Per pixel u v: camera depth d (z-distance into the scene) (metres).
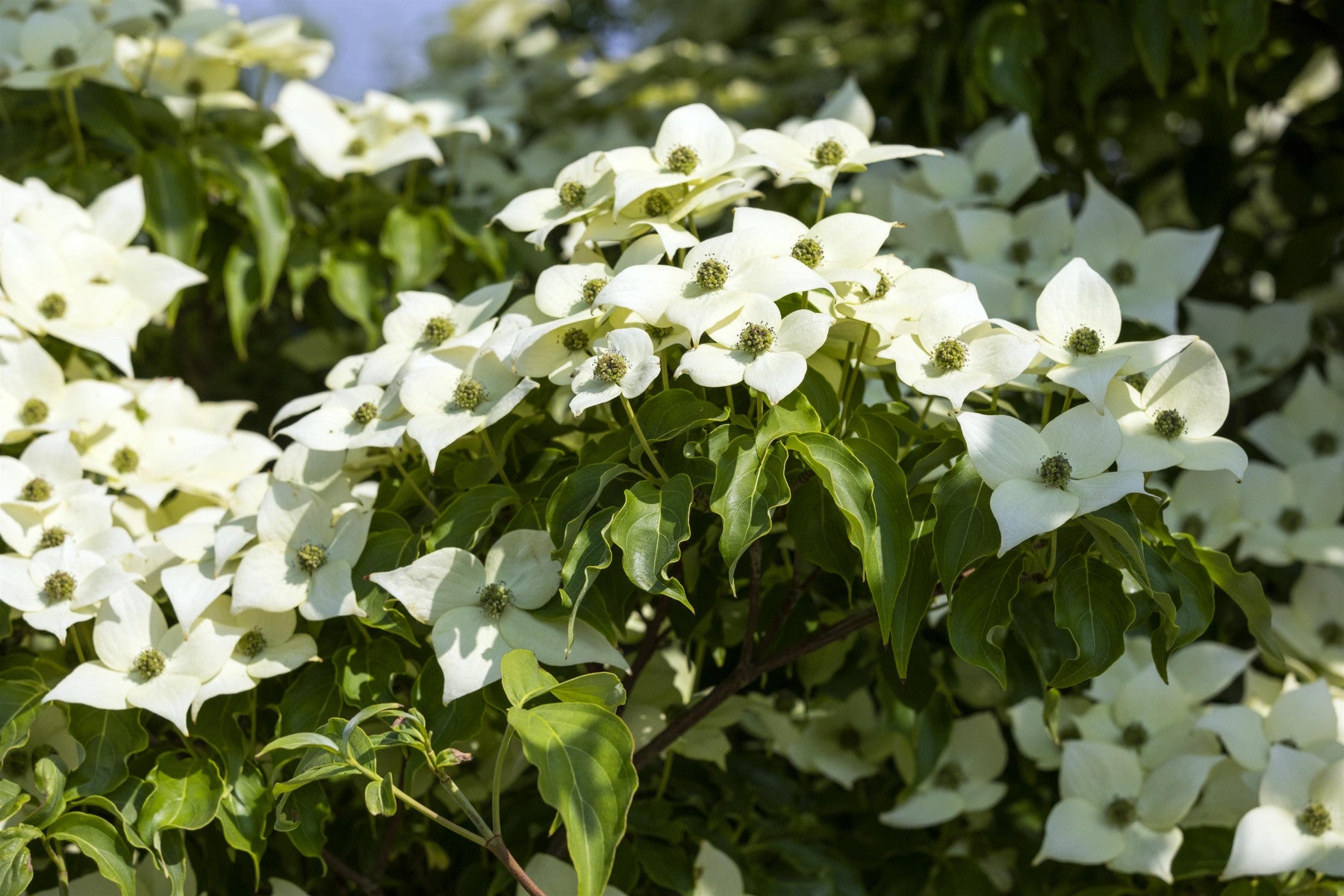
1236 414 2.07
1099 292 1.57
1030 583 1.61
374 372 1.62
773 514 1.65
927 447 1.59
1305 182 2.12
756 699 1.78
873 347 1.58
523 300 1.63
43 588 1.60
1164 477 1.93
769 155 1.64
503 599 1.54
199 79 1.92
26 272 1.72
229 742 1.58
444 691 1.52
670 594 1.49
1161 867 1.68
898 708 1.76
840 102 1.89
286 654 1.59
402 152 1.89
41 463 1.66
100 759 1.57
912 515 1.54
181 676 1.58
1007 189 1.91
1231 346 1.99
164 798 1.56
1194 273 1.84
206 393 2.04
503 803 1.69
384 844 1.66
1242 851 1.64
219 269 1.92
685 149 1.61
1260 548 1.85
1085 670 1.53
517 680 1.50
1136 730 1.75
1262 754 1.70
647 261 1.58
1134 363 1.54
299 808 1.58
